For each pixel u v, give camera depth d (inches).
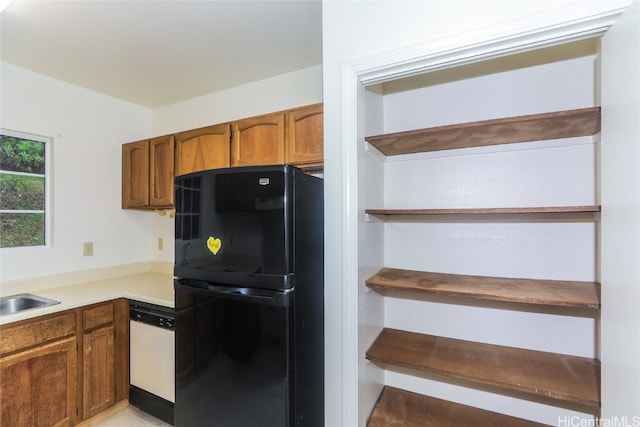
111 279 101.2
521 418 55.1
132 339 84.1
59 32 68.1
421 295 62.9
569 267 52.1
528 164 54.6
